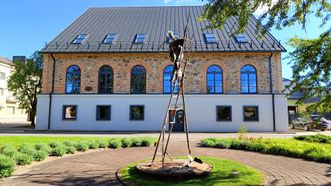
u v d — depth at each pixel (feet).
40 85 107.55
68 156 31.01
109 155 31.89
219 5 22.11
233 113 76.28
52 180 21.12
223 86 77.77
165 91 78.28
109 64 79.92
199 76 78.07
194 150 36.19
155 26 90.99
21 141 39.60
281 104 76.28
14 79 105.81
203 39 82.07
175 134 66.49
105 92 79.10
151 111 77.15
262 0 21.67
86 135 61.11
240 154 33.24
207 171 21.65
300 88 24.11
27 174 22.80
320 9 21.86
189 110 76.69
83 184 20.11
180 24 91.91
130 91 78.79
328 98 23.08
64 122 77.71
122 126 77.00
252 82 78.33
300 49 23.66
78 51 78.48
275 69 78.13
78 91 79.61
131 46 79.87
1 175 21.61
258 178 20.95
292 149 32.24
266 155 32.53
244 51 76.95
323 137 45.14
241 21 23.16
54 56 80.43
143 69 79.66
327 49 22.09
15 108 165.17
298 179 21.49
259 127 75.82
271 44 79.56
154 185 19.30
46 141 39.55
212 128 76.07
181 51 24.73
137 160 28.78
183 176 20.53
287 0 21.34
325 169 24.91
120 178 21.25
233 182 19.85
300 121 95.66
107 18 98.68
